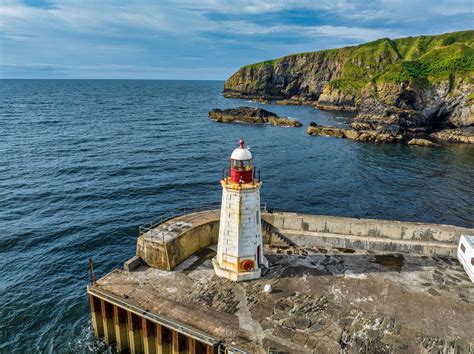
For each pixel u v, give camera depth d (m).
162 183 44.84
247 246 17.27
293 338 13.84
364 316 15.07
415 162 61.94
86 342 18.55
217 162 55.84
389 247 20.31
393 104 99.44
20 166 49.59
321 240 20.78
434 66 103.25
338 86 154.62
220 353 13.47
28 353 18.36
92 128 82.62
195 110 130.88
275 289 16.84
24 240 29.64
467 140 81.44
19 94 188.75
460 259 19.09
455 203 42.53
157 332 14.88
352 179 50.78
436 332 14.22
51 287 23.75
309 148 70.88
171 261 18.31
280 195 43.28
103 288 16.72
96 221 33.41
